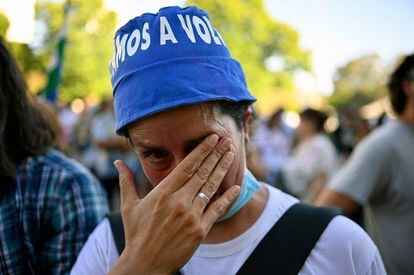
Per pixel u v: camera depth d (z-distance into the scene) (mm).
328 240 1038
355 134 5523
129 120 921
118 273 885
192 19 979
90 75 11945
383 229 1999
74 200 1388
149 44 941
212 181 905
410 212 1931
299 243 1039
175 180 890
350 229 1060
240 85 994
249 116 1097
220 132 926
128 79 942
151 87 901
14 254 1305
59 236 1353
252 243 1060
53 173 1391
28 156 1400
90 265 1157
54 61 2906
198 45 953
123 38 989
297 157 4273
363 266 1031
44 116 1600
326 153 4129
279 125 7055
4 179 1329
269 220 1083
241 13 20781
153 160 956
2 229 1301
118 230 1162
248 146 1196
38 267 1347
